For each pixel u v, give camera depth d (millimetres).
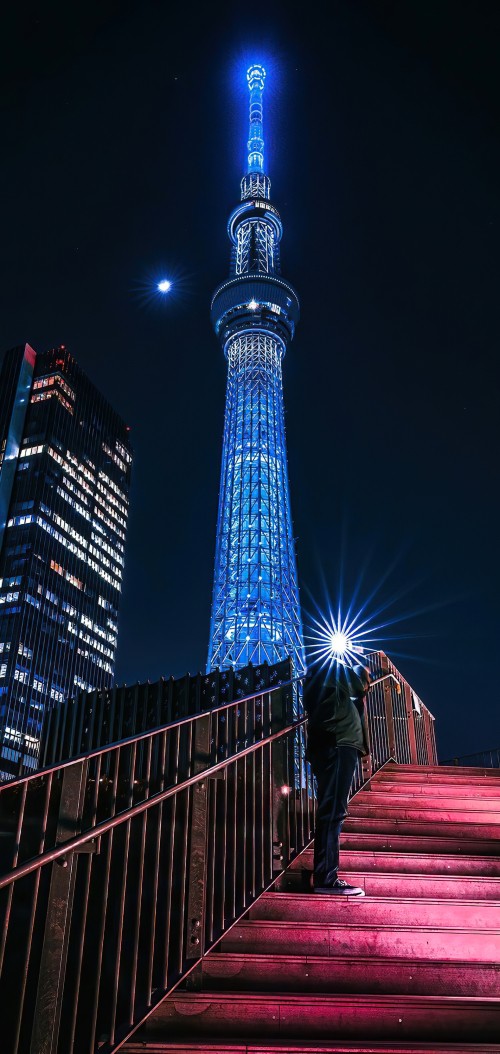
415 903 6156
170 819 5137
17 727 108688
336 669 7055
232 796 6531
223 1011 4801
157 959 5262
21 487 128625
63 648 123750
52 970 3783
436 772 10977
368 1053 4414
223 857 5711
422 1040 4766
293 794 7395
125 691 12453
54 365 142000
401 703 13891
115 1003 4266
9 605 117000
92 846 4160
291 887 6738
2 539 123438
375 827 7969
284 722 7605
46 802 3977
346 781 6559
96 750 4445
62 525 131250
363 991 5211
